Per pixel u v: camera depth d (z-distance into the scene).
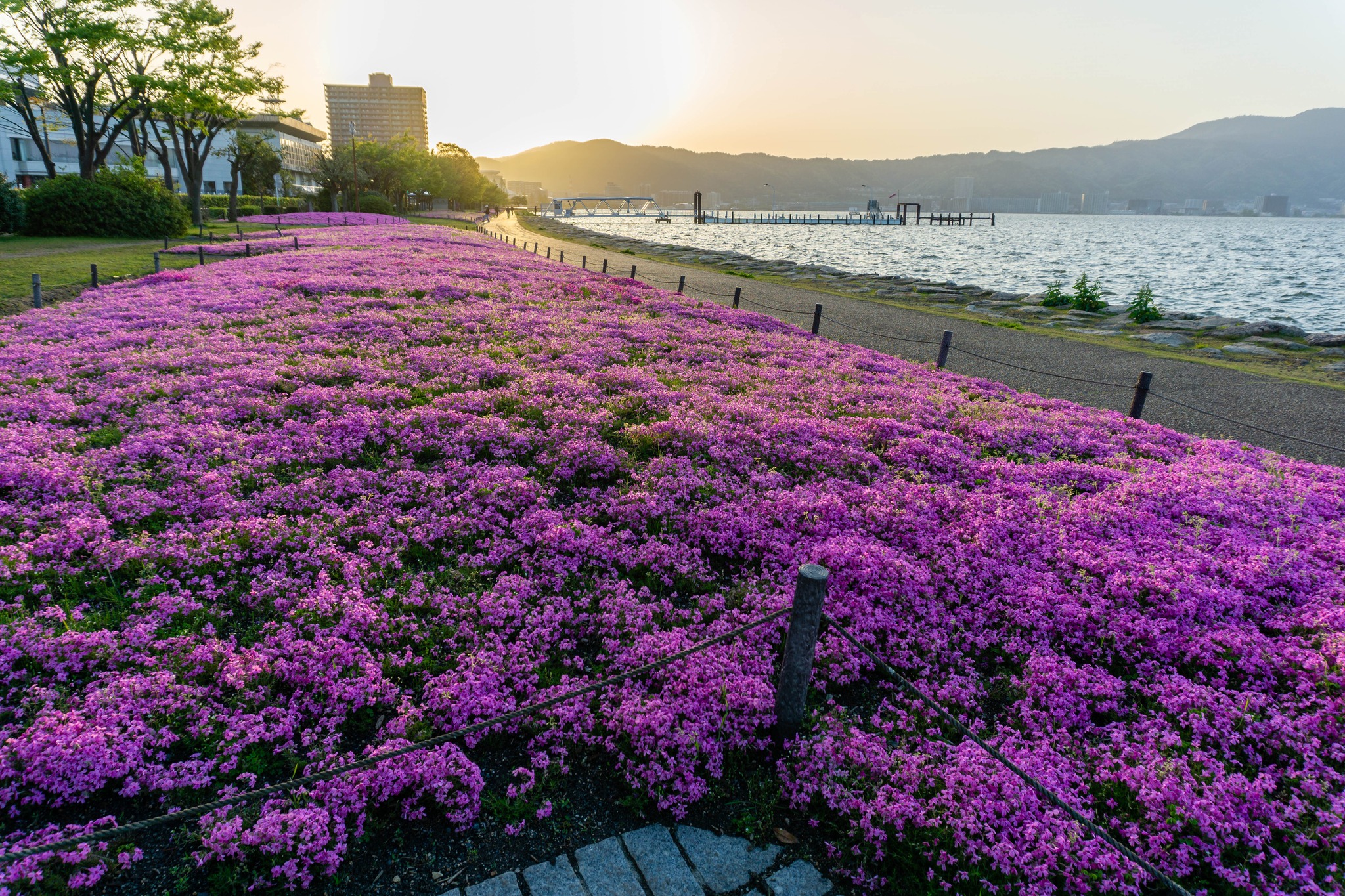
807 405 12.66
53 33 42.75
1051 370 18.42
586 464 9.47
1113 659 6.12
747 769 5.00
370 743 4.95
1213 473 10.03
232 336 15.30
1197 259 87.06
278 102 56.88
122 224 43.12
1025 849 4.20
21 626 5.41
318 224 69.56
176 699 4.95
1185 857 4.10
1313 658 5.70
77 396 11.05
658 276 37.94
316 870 4.05
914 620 6.52
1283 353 21.77
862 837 4.38
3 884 3.66
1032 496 9.03
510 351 15.21
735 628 6.20
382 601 6.32
